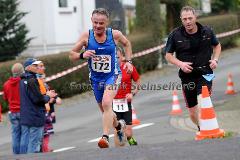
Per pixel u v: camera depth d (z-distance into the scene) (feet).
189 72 77.20
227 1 318.04
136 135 101.76
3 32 191.72
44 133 91.71
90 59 72.43
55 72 167.02
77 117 135.95
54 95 90.74
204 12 321.93
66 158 58.85
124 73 85.81
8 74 153.38
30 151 85.30
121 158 55.83
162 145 62.75
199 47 77.25
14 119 89.71
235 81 166.61
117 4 233.96
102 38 71.15
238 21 273.75
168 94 156.04
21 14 196.95
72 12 226.38
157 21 206.90
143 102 146.00
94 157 57.72
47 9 220.02
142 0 208.13
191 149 57.82
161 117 120.98
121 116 86.33
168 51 78.48
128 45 73.46
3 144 110.01
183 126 107.34
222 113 114.42
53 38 221.05
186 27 76.33
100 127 118.93
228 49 252.01
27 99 85.05
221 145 59.00
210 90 78.23
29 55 212.43
